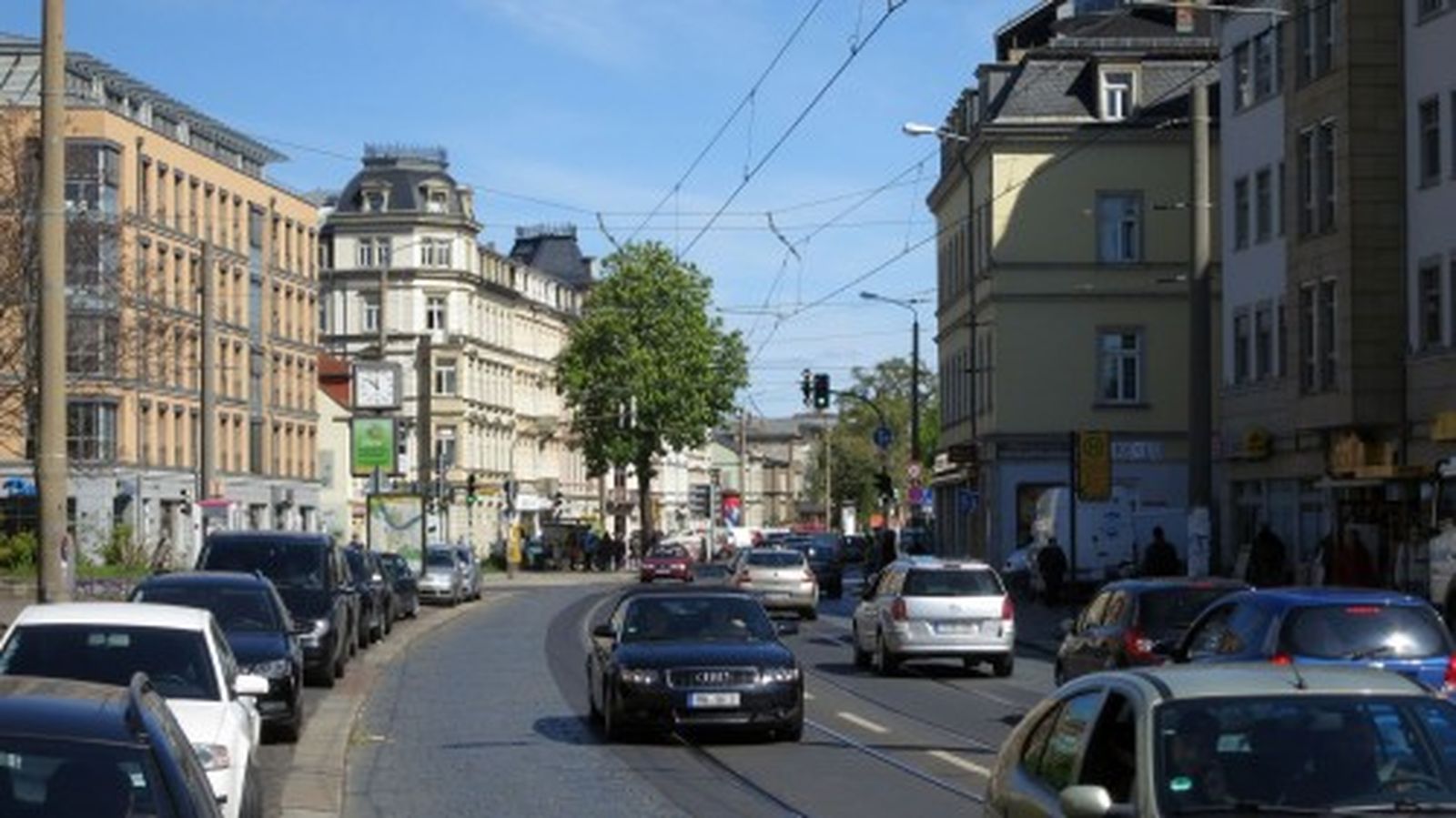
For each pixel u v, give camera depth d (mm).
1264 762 7711
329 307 111438
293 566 29250
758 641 21562
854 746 20625
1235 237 49500
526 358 125125
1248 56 48719
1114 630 20875
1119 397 62469
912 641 30359
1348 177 40375
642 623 21828
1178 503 62000
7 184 45938
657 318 93875
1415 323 39531
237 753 12766
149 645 13836
